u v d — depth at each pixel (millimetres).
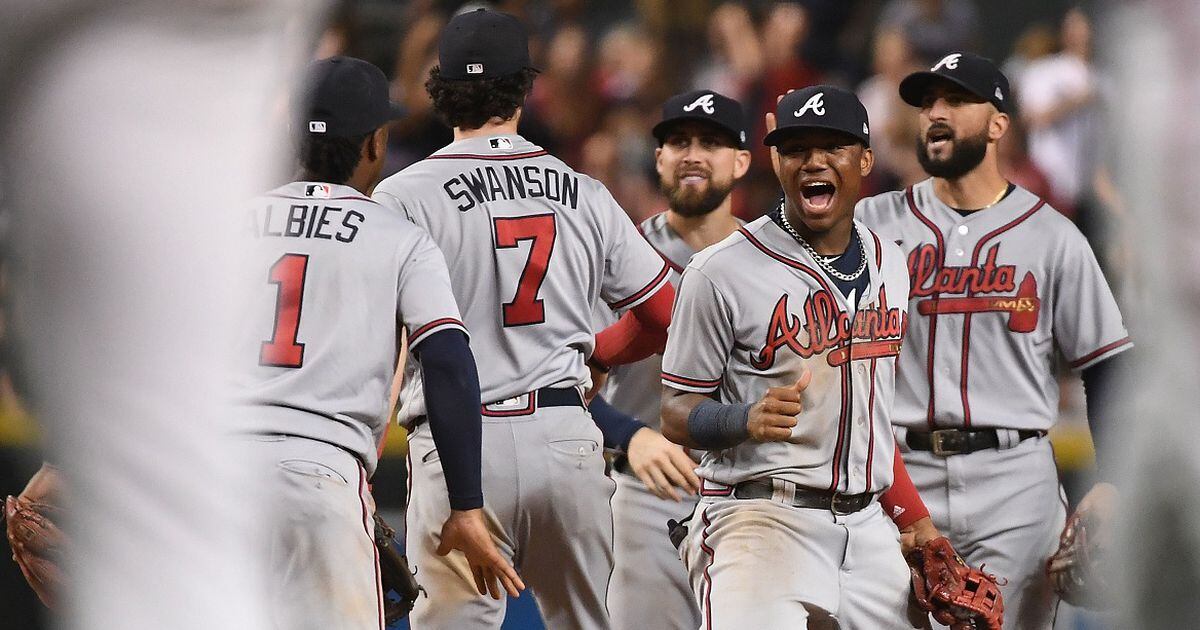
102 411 7824
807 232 15156
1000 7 41750
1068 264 17625
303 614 13281
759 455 14930
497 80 16641
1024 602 17891
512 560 16812
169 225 7734
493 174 16547
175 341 7812
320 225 13930
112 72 7598
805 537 14773
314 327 13766
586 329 16953
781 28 41375
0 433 17656
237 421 8656
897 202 18578
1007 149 36219
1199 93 7914
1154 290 8211
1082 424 27375
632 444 17422
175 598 7969
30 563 12352
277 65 8086
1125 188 8352
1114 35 8352
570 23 44375
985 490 17781
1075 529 16953
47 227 7660
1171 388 8141
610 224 17047
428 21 38312
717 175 19375
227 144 7832
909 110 37375
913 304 17969
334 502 13469
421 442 16484
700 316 15000
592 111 41719
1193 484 8031
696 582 15492
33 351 7832
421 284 13969
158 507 7949
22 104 7582
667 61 42938
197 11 7652
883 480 15312
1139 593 8227
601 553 16906
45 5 7441
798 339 14898
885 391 15367
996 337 17750
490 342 16406
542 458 16312
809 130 14789
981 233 17922
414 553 16562
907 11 40781
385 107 14930
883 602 15250
